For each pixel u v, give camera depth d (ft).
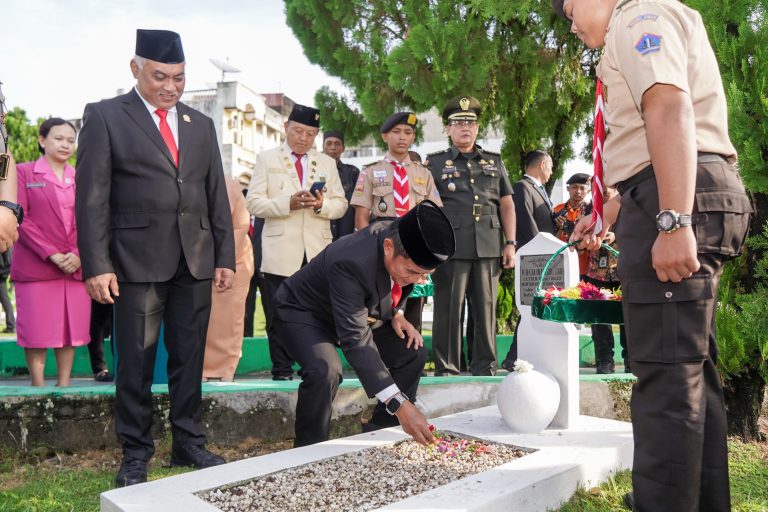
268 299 16.83
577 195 20.26
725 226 6.38
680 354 6.39
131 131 10.80
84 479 10.93
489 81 24.14
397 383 12.21
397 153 17.20
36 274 14.53
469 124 17.56
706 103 6.63
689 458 6.44
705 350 6.42
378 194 16.74
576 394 11.75
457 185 17.35
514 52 23.99
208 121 11.91
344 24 25.18
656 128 6.06
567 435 11.03
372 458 9.91
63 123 15.33
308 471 9.28
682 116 5.99
